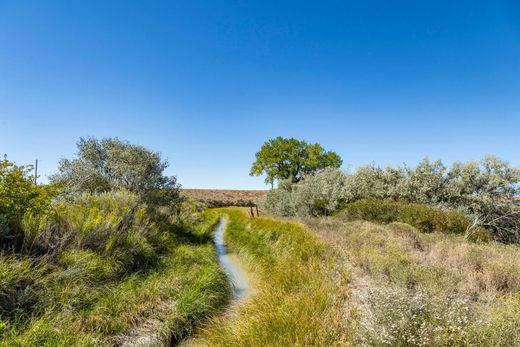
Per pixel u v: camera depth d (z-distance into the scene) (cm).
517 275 598
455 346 348
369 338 382
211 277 762
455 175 1576
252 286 831
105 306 565
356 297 573
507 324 369
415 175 1647
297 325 444
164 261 904
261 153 4906
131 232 935
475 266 692
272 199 3056
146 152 1645
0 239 629
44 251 674
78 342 439
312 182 2380
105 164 1584
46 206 776
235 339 476
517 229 1350
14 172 685
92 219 823
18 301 499
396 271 646
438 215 1267
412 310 410
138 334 530
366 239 988
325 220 1555
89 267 665
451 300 485
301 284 651
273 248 1126
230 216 2867
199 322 598
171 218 1507
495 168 1477
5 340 413
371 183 1888
